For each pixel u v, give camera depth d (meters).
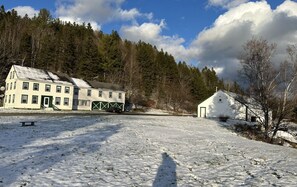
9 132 18.34
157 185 8.86
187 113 83.31
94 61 86.56
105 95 65.75
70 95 57.31
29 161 10.93
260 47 32.16
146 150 14.66
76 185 8.38
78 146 14.59
